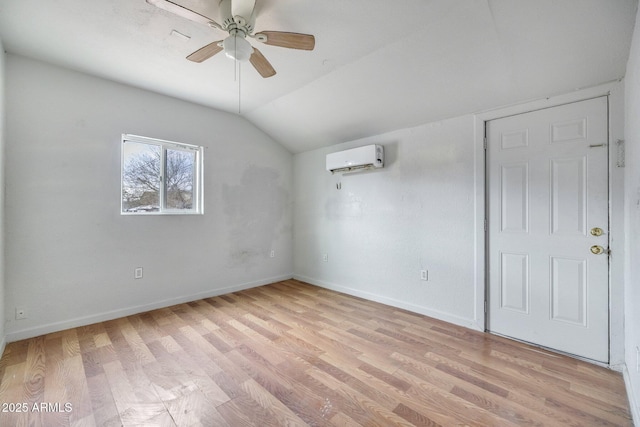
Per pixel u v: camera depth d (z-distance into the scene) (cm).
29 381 184
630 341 178
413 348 231
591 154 210
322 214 415
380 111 305
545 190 230
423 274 303
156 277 319
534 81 217
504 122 251
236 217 390
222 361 210
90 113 275
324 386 181
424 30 205
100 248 281
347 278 381
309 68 262
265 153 425
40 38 217
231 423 150
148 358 213
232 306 329
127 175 306
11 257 236
